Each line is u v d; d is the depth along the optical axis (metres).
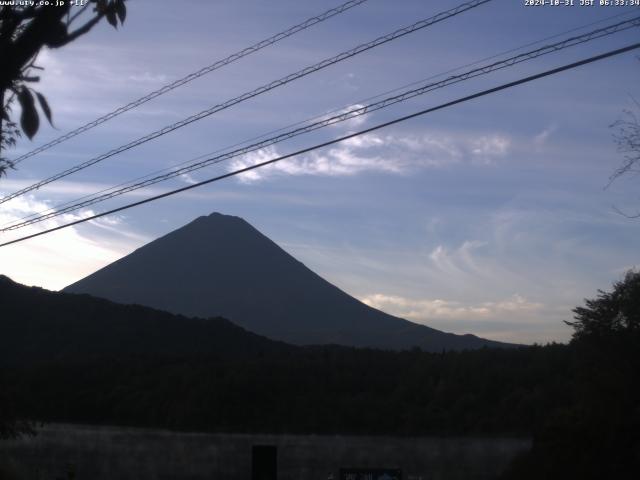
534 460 27.84
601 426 26.06
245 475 32.59
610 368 26.78
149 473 33.22
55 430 47.16
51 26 5.54
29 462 34.41
